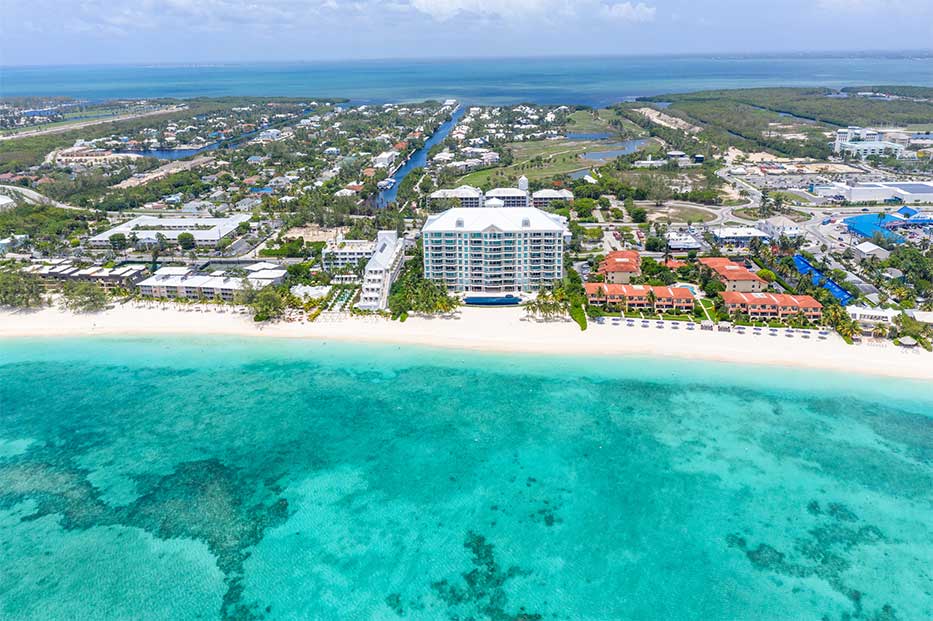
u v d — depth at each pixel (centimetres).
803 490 12581
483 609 10069
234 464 13700
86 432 15012
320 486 12950
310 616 9988
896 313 18650
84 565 11056
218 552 11312
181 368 17938
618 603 10150
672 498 12406
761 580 10538
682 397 15850
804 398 15700
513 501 12412
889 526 11662
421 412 15450
